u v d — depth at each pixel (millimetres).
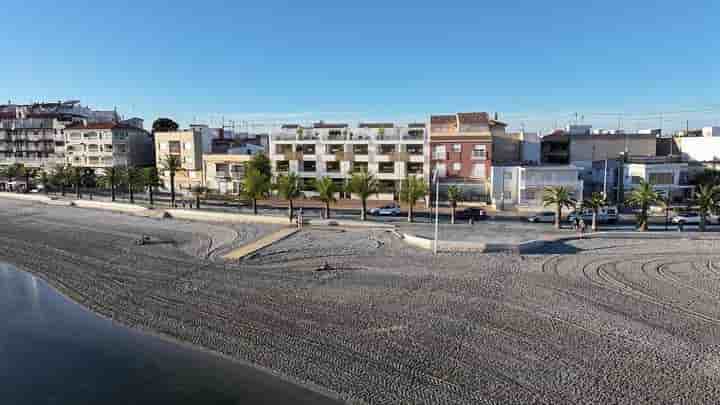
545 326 25891
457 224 55781
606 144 87250
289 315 28031
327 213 60688
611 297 30109
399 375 21172
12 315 29719
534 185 69750
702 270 35562
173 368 22578
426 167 77938
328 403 19359
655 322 26250
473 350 23297
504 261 38594
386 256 40656
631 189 71250
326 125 89250
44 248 47406
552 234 48156
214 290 32781
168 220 62062
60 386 21453
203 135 97938
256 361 22891
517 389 19891
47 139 116500
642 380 20453
